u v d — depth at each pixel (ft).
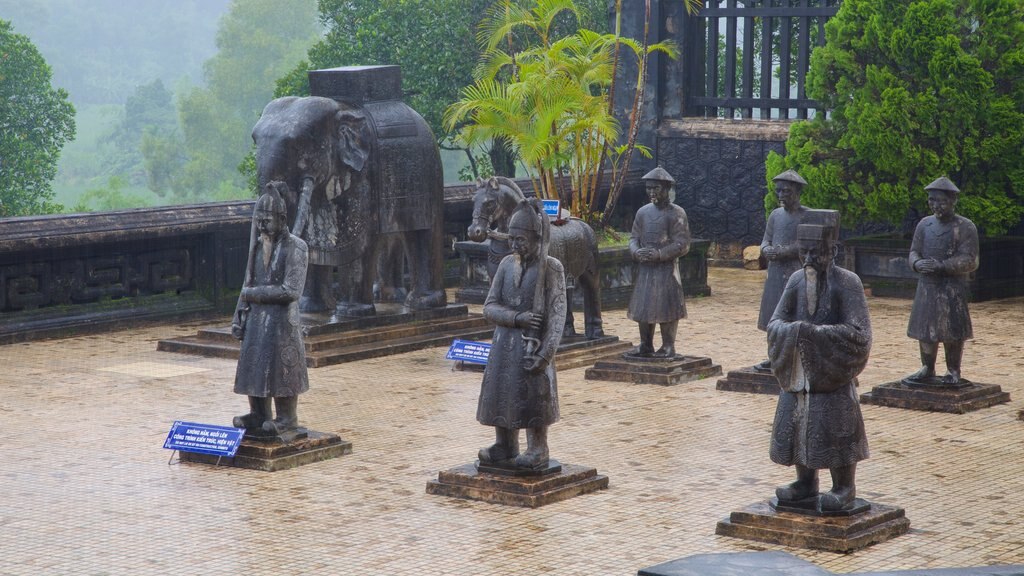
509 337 29.73
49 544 26.63
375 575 24.63
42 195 117.80
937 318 39.34
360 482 31.32
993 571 15.79
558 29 93.50
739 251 73.77
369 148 47.88
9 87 115.75
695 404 39.99
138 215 53.52
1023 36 60.64
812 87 64.75
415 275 51.47
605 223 64.08
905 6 61.72
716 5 74.54
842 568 24.91
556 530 27.45
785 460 26.84
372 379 43.47
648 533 27.25
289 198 45.62
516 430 30.27
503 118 61.26
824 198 63.10
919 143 61.67
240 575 24.68
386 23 95.40
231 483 31.27
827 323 26.81
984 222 60.90
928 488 30.60
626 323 54.95
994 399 40.04
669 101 75.31
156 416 38.24
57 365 45.73
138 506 29.37
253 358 32.89
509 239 29.55
